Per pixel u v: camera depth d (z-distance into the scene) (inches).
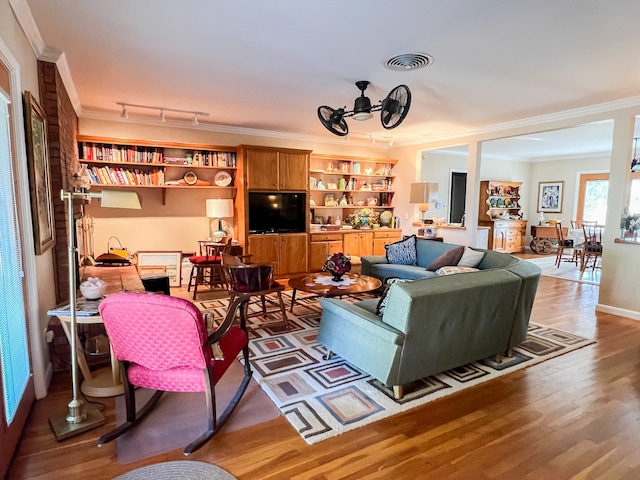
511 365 119.0
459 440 82.0
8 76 80.5
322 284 149.0
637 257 168.2
